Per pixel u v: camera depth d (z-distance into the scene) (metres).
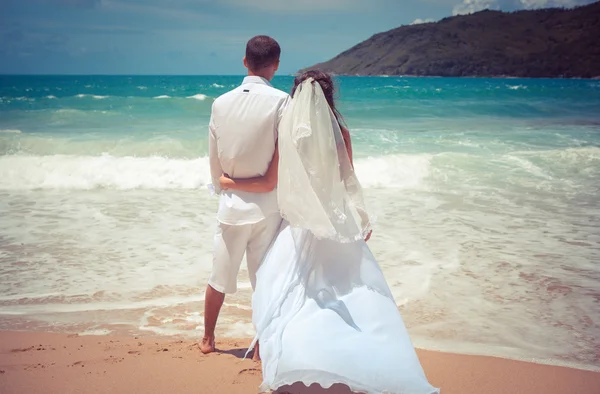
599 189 8.34
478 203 7.46
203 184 8.84
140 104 22.33
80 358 3.05
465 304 4.07
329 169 2.56
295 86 2.71
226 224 2.84
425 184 8.70
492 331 3.62
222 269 2.96
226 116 2.76
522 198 7.76
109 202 7.53
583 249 5.43
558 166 9.93
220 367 2.93
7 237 5.75
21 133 13.68
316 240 2.58
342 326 2.36
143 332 3.57
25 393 2.58
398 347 2.33
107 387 2.66
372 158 9.86
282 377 2.20
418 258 5.11
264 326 2.45
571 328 3.68
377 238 5.75
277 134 2.76
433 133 14.86
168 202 7.55
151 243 5.55
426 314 3.89
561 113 22.44
